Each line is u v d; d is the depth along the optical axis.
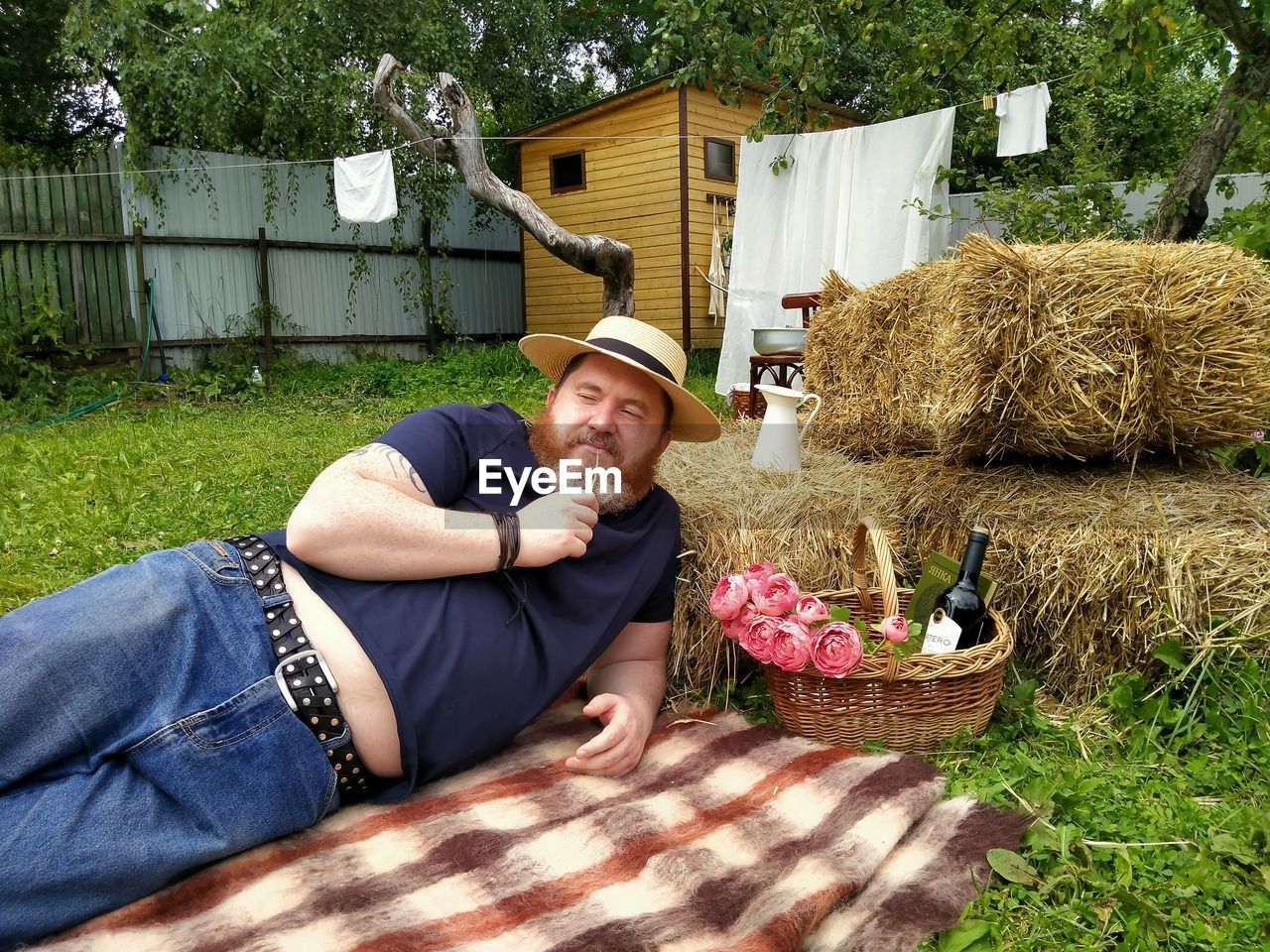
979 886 1.52
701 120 10.96
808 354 4.50
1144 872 1.55
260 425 7.04
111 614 1.45
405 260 11.88
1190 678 2.12
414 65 10.72
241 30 9.28
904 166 6.52
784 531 2.39
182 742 1.44
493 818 1.72
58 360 8.89
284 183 10.55
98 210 9.18
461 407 1.98
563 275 12.63
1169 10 4.83
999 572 2.36
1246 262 2.40
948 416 2.56
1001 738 2.02
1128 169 13.53
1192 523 2.23
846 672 1.89
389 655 1.63
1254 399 2.36
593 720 2.19
